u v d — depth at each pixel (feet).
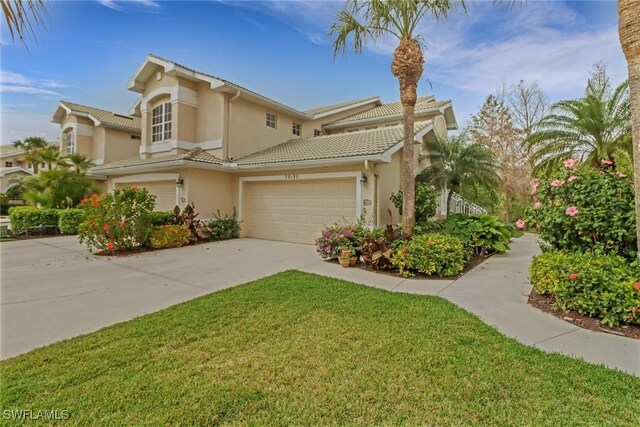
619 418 8.50
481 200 63.82
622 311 14.23
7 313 15.94
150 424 8.21
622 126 34.22
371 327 14.30
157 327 14.08
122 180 53.16
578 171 19.80
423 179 43.70
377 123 60.64
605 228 17.65
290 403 9.09
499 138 89.97
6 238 44.29
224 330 13.87
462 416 8.59
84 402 8.99
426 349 12.25
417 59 26.13
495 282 22.74
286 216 42.04
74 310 16.44
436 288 21.17
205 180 43.57
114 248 32.55
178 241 37.50
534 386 9.87
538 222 20.79
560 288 16.12
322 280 22.22
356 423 8.36
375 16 25.94
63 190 55.31
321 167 37.88
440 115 59.93
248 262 28.89
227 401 9.13
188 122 47.16
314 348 12.30
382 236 27.58
